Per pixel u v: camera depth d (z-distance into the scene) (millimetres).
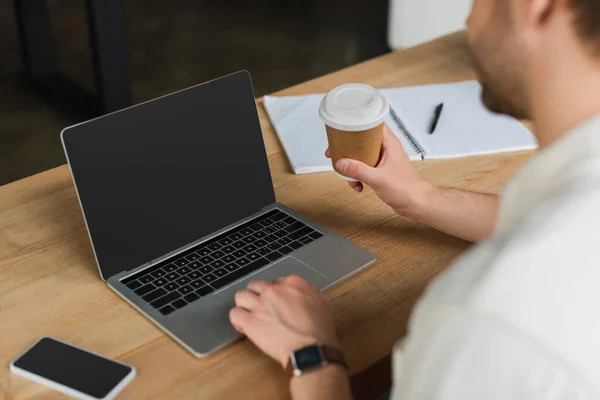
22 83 3607
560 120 644
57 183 1317
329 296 1065
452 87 1647
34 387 913
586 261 547
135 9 4559
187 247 1145
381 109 1091
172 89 3674
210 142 1190
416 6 3752
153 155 1131
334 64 3885
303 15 4445
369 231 1213
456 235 1187
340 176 1310
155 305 1031
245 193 1223
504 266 567
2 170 3010
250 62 3926
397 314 1037
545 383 534
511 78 708
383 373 975
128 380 919
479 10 725
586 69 620
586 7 603
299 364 895
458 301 580
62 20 4293
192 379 925
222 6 4590
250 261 1118
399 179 1184
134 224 1105
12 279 1092
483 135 1478
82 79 3719
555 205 583
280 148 1439
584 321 535
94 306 1043
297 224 1204
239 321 960
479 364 553
